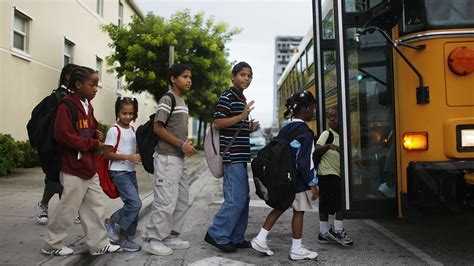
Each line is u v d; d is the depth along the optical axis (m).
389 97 5.02
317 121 6.90
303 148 4.80
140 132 5.05
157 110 4.92
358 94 5.00
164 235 5.09
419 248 5.39
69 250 4.62
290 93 14.95
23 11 12.66
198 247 5.49
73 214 4.49
